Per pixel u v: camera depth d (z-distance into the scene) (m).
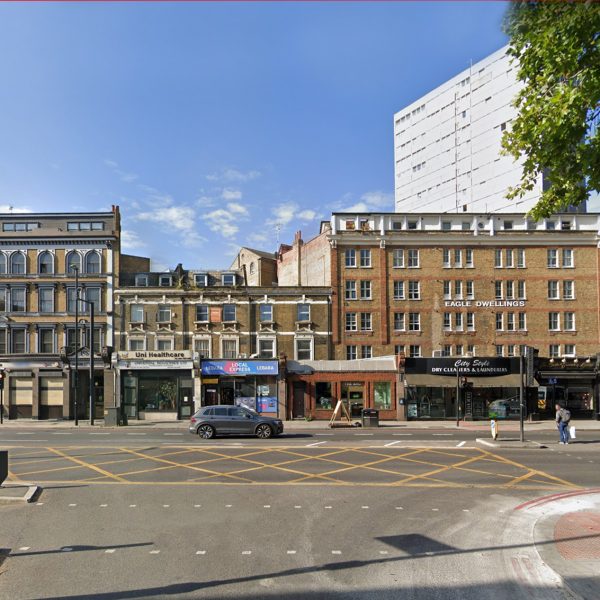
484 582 8.13
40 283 44.16
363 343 44.06
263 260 58.06
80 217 45.12
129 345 43.72
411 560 9.10
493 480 16.08
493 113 80.75
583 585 7.70
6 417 43.41
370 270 44.72
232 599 7.54
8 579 8.29
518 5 9.34
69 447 23.12
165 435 28.64
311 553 9.46
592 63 8.84
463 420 41.19
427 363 41.69
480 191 81.88
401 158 99.12
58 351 43.88
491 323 44.66
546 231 45.34
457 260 45.25
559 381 42.28
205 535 10.52
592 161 9.19
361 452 21.50
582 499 13.51
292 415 41.72
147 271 51.59
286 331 44.00
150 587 7.96
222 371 42.03
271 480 15.88
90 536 10.45
